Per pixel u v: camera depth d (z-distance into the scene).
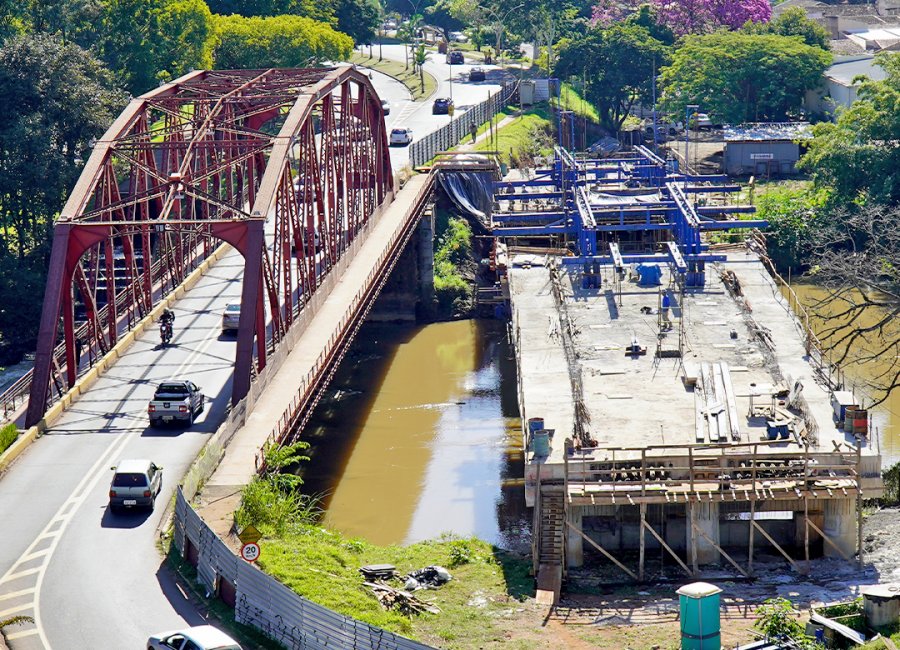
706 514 75.56
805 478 74.50
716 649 62.00
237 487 75.00
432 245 146.12
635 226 124.50
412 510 89.62
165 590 65.00
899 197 151.00
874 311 127.38
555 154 149.62
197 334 105.31
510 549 80.56
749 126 193.50
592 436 80.75
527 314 106.62
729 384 87.50
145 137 114.75
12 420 87.88
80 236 92.56
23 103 140.88
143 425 86.25
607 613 69.69
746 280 114.19
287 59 194.50
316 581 67.44
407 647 54.03
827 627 60.88
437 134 180.25
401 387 119.62
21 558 68.38
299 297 106.50
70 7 171.62
